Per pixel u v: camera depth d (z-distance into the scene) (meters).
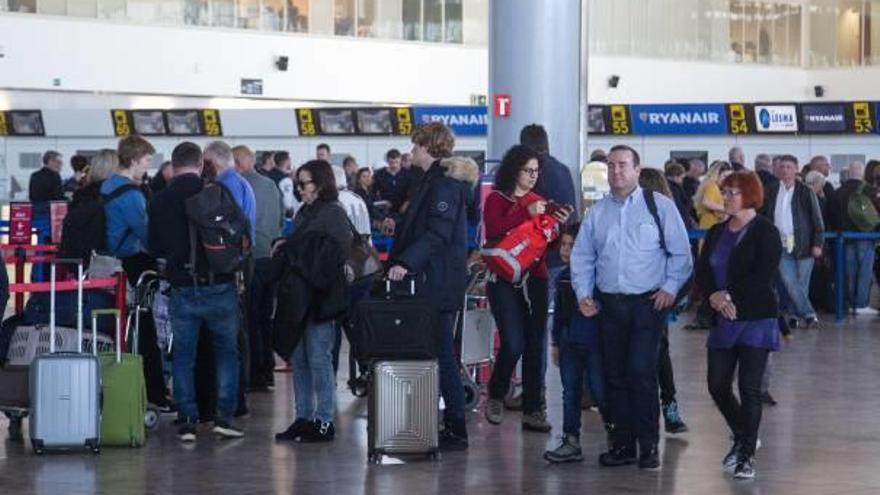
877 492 11.16
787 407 15.53
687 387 17.06
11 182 36.38
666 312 11.84
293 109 34.12
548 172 13.92
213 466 12.11
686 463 12.33
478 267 14.73
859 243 25.58
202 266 12.98
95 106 43.22
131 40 43.69
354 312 12.36
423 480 11.58
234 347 13.29
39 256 18.03
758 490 11.22
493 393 14.01
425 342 12.27
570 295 12.27
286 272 12.83
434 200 12.46
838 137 30.48
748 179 11.46
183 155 13.05
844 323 24.41
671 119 31.16
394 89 48.78
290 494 11.02
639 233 11.65
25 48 41.84
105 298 13.59
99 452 12.62
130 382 12.86
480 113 32.09
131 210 13.59
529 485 11.40
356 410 15.19
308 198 12.90
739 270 11.49
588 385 12.92
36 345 13.10
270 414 14.88
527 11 18.14
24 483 11.35
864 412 15.19
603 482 11.52
